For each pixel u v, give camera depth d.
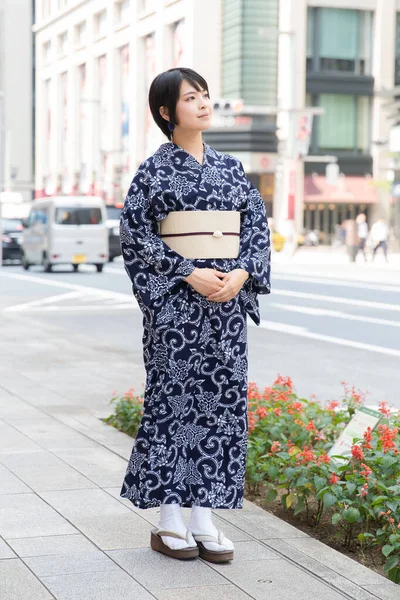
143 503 3.98
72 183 79.12
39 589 3.63
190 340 3.94
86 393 8.39
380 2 56.59
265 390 6.62
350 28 56.47
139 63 65.38
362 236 37.69
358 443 5.06
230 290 3.88
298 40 54.84
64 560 3.97
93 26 73.69
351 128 57.31
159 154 3.98
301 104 55.41
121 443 6.23
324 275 28.66
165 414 3.97
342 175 57.22
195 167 3.95
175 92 3.92
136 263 3.95
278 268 32.69
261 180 56.62
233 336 3.99
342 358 11.55
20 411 7.42
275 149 54.50
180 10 58.28
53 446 6.13
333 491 4.41
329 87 56.12
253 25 54.81
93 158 74.19
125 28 67.31
